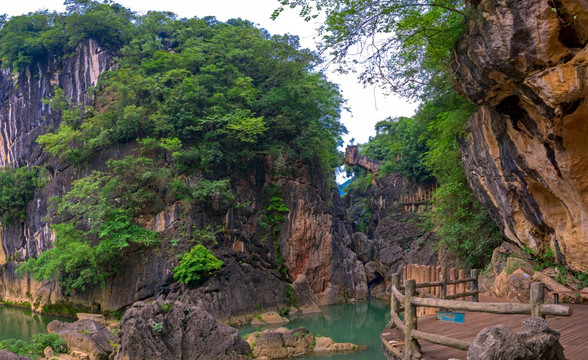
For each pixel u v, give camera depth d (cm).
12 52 3884
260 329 2409
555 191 1144
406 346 602
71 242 2694
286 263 3155
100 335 1795
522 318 908
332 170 3941
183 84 2961
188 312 1762
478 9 927
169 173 2845
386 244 3825
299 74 3416
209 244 2744
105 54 3456
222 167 3052
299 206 3262
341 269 3469
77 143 3120
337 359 1767
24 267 3031
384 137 4900
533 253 1408
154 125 2959
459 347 525
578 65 814
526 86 937
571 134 950
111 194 2788
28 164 3719
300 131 3381
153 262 2669
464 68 1066
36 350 1716
